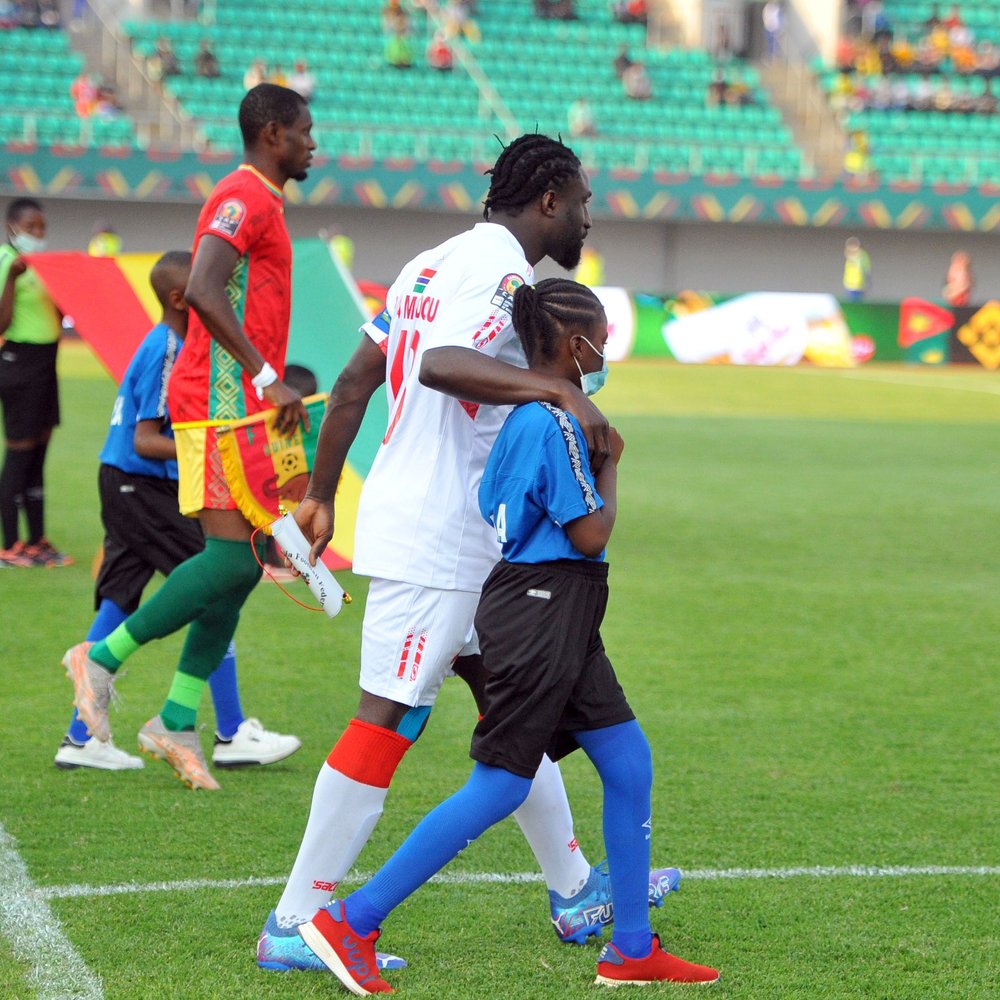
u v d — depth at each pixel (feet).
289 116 54.65
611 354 341.62
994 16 474.49
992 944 42.93
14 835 50.60
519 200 40.60
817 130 421.59
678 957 41.45
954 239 423.64
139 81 375.04
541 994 38.78
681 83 425.28
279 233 55.06
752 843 51.52
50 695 69.72
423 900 45.96
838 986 39.65
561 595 38.09
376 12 420.36
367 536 40.73
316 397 54.80
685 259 409.08
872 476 167.84
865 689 75.05
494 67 415.23
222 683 59.47
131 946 41.37
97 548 110.63
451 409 40.16
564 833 42.34
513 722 38.24
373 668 40.50
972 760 62.69
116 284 98.78
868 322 350.43
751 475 166.61
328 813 40.11
